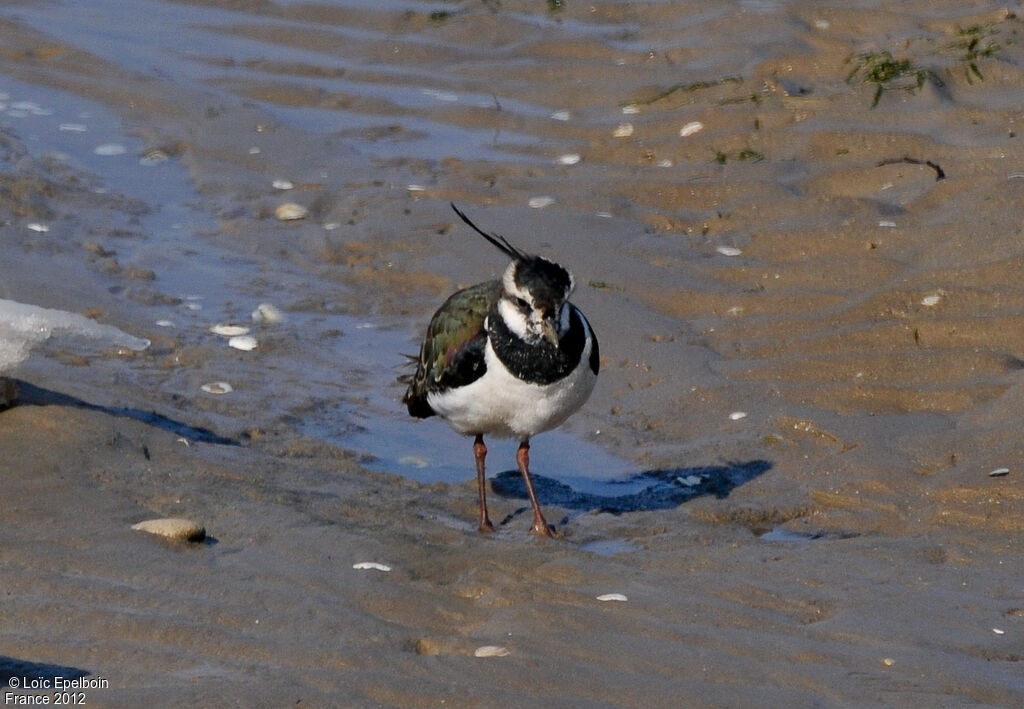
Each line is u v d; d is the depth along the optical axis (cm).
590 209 1566
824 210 1511
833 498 1056
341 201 1620
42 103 1831
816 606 852
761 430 1159
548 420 981
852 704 715
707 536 1002
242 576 841
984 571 909
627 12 2056
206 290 1427
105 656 728
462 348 968
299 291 1439
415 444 1183
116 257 1472
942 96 1686
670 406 1218
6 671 707
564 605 830
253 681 702
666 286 1396
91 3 2172
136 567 841
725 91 1784
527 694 709
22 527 894
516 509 1065
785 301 1353
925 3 1942
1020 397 1126
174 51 2005
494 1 2112
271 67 1966
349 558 895
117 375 1211
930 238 1405
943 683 741
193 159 1714
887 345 1258
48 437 1021
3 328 1047
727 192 1578
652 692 718
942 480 1048
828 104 1714
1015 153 1540
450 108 1847
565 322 948
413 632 785
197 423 1140
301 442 1145
